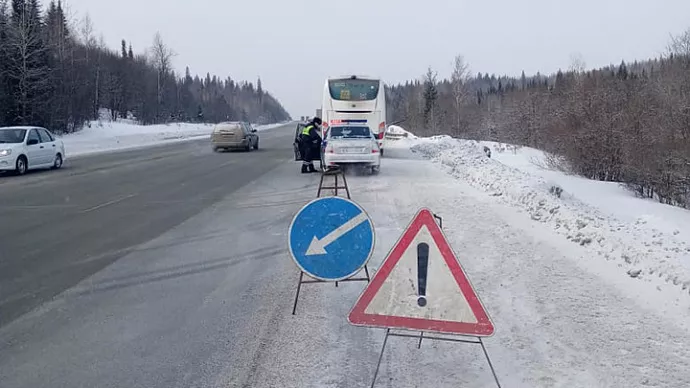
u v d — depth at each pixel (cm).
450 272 425
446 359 483
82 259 820
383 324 427
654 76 2361
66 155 3077
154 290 677
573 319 569
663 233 916
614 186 1656
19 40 4378
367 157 1898
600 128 1828
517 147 3259
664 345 507
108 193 1517
